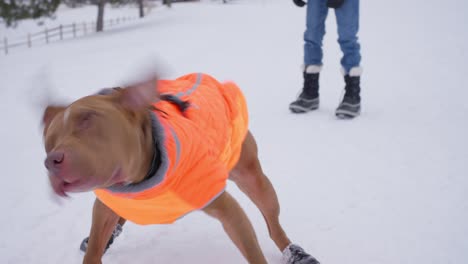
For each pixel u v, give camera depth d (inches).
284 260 104.7
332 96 257.9
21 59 666.2
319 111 226.1
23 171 171.2
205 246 113.3
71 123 59.0
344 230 116.8
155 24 1079.0
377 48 425.4
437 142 174.2
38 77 73.1
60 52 722.2
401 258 103.8
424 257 103.6
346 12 202.5
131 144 64.1
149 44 671.1
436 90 254.4
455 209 123.6
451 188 135.6
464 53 364.8
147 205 80.0
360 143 177.5
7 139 219.8
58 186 55.7
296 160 163.8
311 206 129.8
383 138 181.9
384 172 149.7
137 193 73.8
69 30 1255.5
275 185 144.3
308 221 122.0
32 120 259.0
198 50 533.6
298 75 334.3
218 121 92.8
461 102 227.5
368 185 140.9
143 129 70.1
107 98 66.2
